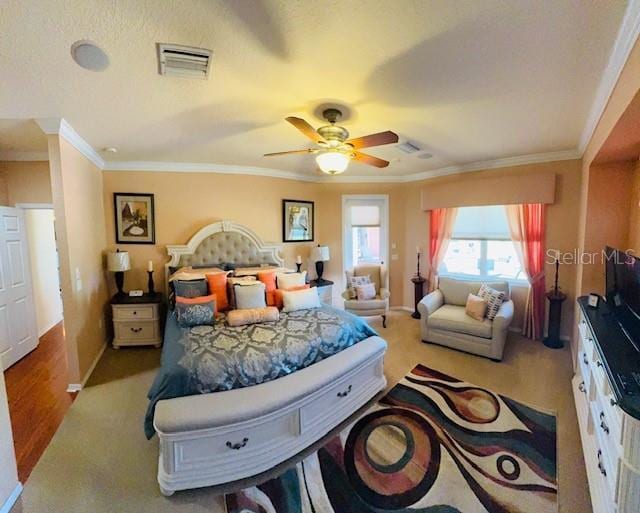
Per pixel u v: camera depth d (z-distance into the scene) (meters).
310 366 2.42
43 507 1.72
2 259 3.36
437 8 1.37
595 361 1.99
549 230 3.93
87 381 3.07
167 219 4.29
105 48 1.66
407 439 2.28
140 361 3.50
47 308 4.65
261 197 4.77
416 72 1.89
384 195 5.36
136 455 2.10
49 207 3.79
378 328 4.57
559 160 3.78
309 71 1.88
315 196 5.33
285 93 2.16
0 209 3.36
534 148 3.59
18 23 1.45
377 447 2.20
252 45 1.63
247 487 1.87
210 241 4.38
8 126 2.77
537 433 2.33
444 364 3.41
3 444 1.72
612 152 2.52
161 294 4.11
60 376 3.20
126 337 3.85
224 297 3.43
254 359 2.21
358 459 2.09
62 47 1.64
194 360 2.13
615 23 1.45
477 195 4.29
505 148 3.60
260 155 3.87
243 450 1.94
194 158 4.00
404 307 5.55
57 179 2.74
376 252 5.55
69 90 2.11
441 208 4.77
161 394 1.98
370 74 1.91
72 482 1.89
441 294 4.38
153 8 1.38
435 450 2.17
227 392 2.04
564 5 1.34
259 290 3.30
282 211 4.95
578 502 1.76
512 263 4.44
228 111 2.46
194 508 1.73
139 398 2.78
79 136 3.02
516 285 4.32
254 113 2.51
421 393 2.86
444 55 1.72
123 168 4.09
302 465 2.04
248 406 1.92
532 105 2.35
